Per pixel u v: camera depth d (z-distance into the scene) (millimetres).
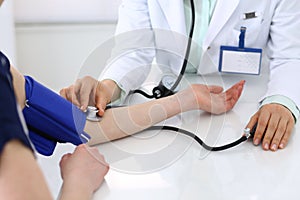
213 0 1185
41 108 848
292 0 1189
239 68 1190
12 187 409
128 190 794
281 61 1206
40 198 420
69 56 1935
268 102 1058
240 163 869
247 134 933
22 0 1832
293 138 963
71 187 760
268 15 1214
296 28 1193
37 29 1865
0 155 412
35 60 1925
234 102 1074
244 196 777
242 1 1175
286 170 849
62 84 1942
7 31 1705
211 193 784
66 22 1892
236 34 1207
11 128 423
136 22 1222
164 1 1166
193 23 1144
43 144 868
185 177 827
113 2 1867
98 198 776
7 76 475
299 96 1062
